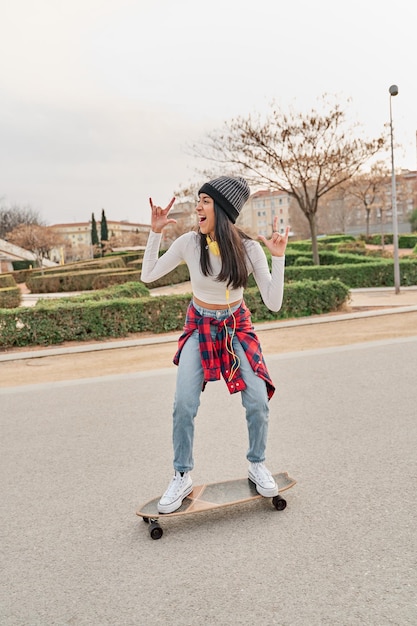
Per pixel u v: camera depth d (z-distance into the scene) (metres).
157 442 4.49
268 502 3.22
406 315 12.14
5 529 3.07
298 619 2.11
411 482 3.37
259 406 2.94
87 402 6.01
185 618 2.16
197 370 2.93
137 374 7.41
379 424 4.58
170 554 2.68
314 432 4.48
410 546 2.61
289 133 23.14
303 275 20.36
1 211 96.50
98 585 2.45
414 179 71.94
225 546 2.72
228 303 2.92
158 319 11.77
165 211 2.99
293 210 79.62
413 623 2.05
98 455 4.24
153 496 3.41
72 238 150.12
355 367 6.91
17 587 2.47
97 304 11.25
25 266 68.69
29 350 10.31
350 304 14.76
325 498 3.21
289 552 2.62
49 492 3.57
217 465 3.86
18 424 5.27
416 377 6.17
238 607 2.21
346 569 2.44
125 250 93.12
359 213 88.00
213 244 2.85
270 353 8.53
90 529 3.02
